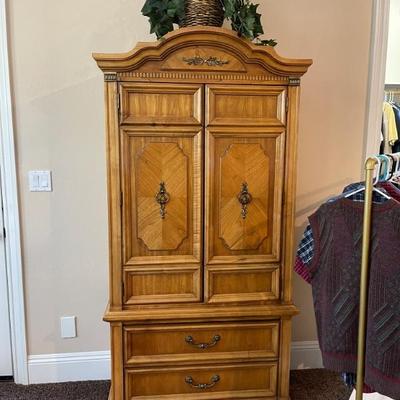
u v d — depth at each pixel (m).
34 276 2.29
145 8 1.78
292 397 2.25
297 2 2.28
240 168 1.81
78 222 2.28
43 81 2.16
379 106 2.41
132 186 1.78
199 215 1.83
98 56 1.66
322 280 1.44
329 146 2.42
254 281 1.91
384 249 1.25
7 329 2.32
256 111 1.80
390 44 3.49
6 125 2.15
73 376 2.38
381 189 1.36
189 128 1.76
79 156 2.24
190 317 1.85
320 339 1.47
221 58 1.74
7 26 2.10
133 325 1.84
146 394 1.91
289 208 1.87
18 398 2.21
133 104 1.73
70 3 2.14
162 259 1.84
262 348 1.94
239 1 1.76
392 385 1.26
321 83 2.36
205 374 1.93
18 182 2.21
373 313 1.28
